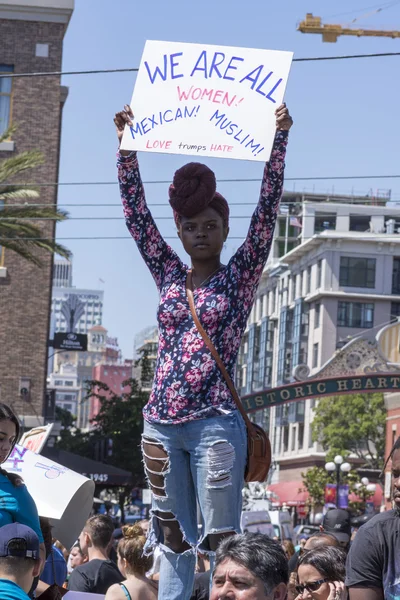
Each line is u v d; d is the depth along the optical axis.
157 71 6.07
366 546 5.65
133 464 58.22
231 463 5.64
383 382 48.59
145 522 10.92
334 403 89.94
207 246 5.88
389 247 114.56
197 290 5.87
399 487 5.65
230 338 5.82
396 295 114.38
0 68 41.53
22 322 41.03
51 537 8.32
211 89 6.01
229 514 5.65
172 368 5.76
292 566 10.68
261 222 5.86
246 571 4.82
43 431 11.14
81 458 41.09
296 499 93.88
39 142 41.31
